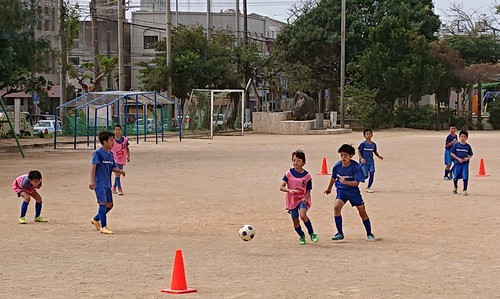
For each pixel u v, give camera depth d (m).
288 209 12.48
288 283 9.35
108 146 13.70
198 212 16.14
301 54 70.38
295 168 12.45
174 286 8.90
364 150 19.84
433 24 70.38
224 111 67.50
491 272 10.09
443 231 13.74
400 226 14.33
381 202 17.86
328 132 57.09
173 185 21.52
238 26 71.50
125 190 20.23
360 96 63.84
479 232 13.62
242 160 31.08
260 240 12.77
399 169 26.70
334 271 10.14
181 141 46.91
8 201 17.81
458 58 66.00
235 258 11.10
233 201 17.95
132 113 69.88
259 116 59.66
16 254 11.41
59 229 13.89
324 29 68.56
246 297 8.59
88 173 25.17
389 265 10.59
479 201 18.06
